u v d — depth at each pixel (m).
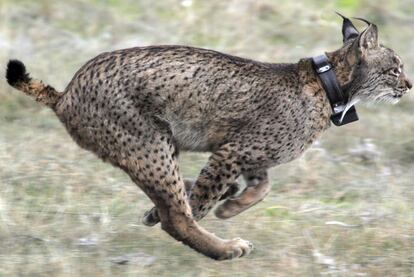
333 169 28.75
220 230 23.84
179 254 22.33
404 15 41.97
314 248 22.73
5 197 25.06
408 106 33.81
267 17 40.53
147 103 21.19
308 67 22.47
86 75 21.31
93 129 21.38
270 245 22.98
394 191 26.94
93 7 40.19
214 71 21.69
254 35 38.97
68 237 22.94
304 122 22.31
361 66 22.84
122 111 21.08
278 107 22.03
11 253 21.91
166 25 39.44
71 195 25.50
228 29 39.28
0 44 36.12
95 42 37.34
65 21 39.06
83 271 21.00
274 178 27.78
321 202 26.30
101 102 21.14
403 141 30.81
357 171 28.80
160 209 21.72
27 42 36.75
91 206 24.89
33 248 22.22
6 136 29.45
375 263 22.16
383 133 31.50
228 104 21.80
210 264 21.86
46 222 23.78
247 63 22.20
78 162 27.83
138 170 21.39
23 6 39.34
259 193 22.70
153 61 21.31
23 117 30.98
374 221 24.61
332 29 40.09
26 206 24.66
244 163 22.09
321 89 22.44
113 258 21.84
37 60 34.91
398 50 39.12
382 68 23.09
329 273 21.52
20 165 27.17
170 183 21.47
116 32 38.62
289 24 40.03
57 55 35.81
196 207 22.09
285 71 22.39
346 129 31.67
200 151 22.45
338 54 22.83
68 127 21.73
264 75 22.12
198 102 21.58
